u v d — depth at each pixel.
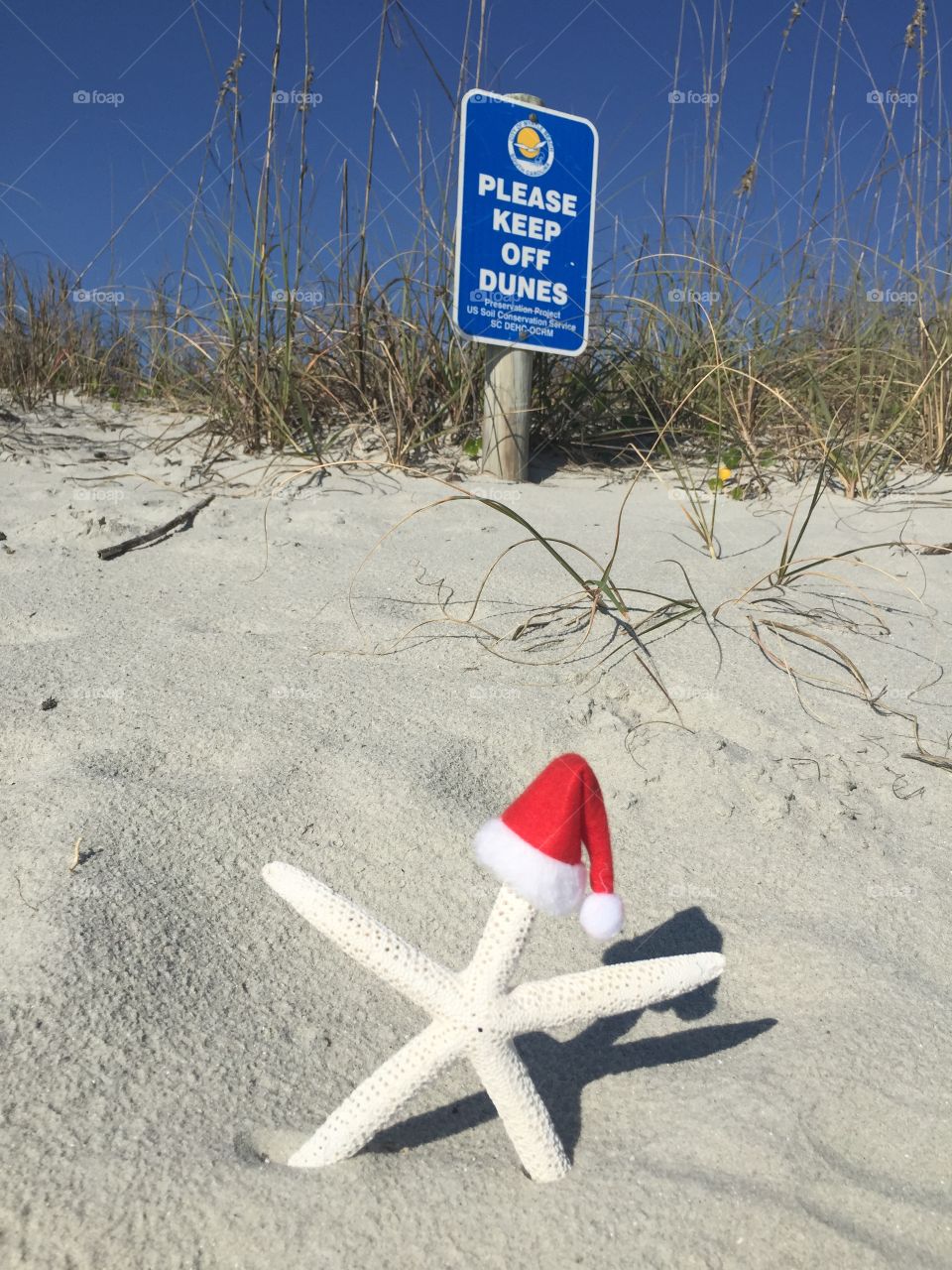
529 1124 0.66
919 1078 0.75
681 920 0.95
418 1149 0.70
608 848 0.65
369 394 2.54
